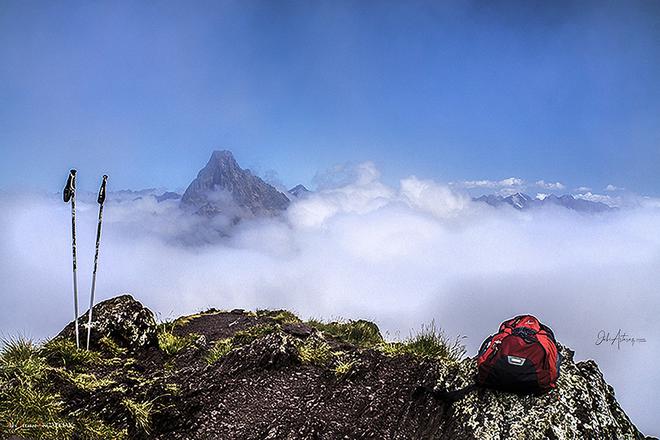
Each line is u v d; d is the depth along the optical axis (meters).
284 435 2.37
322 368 3.12
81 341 3.62
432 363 3.05
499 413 2.45
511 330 2.64
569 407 2.44
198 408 2.55
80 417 2.34
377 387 2.87
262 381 2.90
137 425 2.36
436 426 2.53
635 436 2.58
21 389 2.39
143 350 3.89
